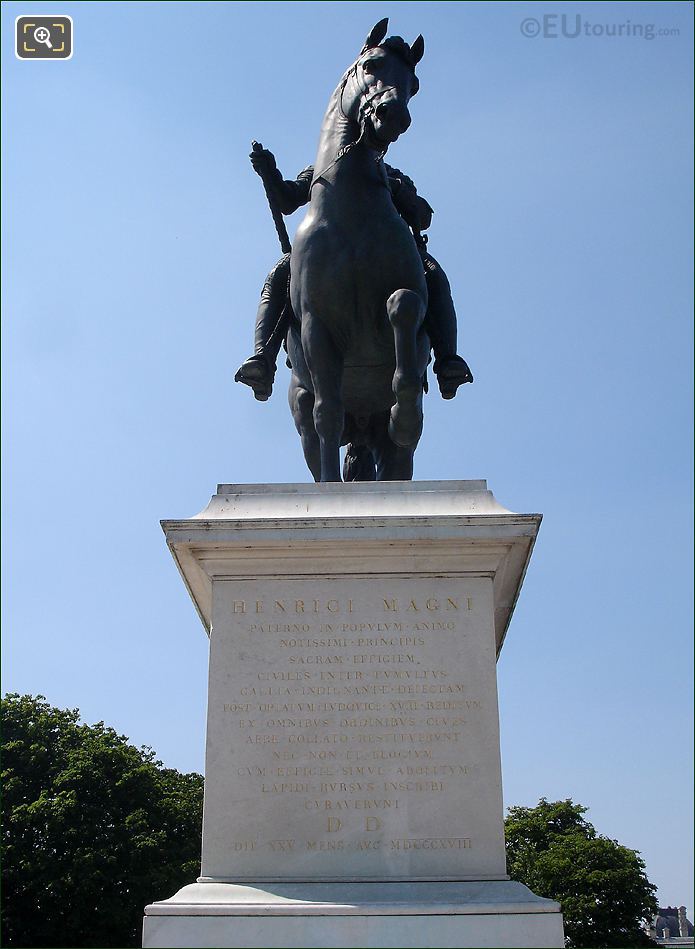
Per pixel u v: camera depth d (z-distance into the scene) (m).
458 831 4.61
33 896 24.22
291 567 5.05
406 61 6.46
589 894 32.28
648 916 32.56
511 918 4.21
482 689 4.84
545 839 35.34
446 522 4.94
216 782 4.71
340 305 6.27
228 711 4.82
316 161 6.77
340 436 6.32
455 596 4.99
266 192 7.04
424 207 7.32
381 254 6.28
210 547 4.98
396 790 4.67
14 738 27.08
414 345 5.89
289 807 4.66
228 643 4.93
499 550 5.02
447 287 7.07
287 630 4.95
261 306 6.99
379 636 4.93
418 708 4.80
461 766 4.71
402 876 4.52
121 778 26.34
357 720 4.79
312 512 5.09
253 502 5.17
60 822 24.59
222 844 4.62
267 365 6.75
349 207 6.37
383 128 6.02
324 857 4.57
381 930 4.18
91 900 24.16
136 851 24.88
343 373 6.64
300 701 4.83
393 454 7.03
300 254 6.41
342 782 4.69
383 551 5.00
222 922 4.22
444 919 4.20
